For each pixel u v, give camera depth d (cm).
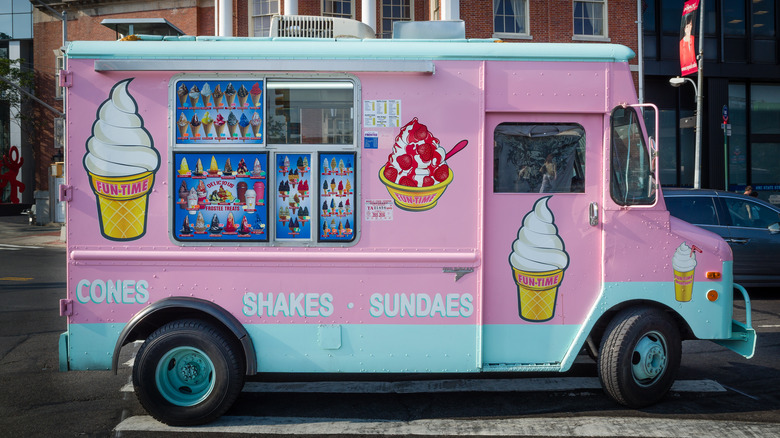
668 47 2470
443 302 460
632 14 2233
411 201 458
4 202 3975
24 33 3919
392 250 457
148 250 452
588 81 468
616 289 470
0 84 3331
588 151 471
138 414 483
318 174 455
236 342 459
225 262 453
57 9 2823
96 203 449
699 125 1936
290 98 455
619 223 470
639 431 439
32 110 3516
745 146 2617
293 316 456
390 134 457
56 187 3122
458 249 460
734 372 593
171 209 451
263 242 454
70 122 448
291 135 454
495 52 463
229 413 482
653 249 472
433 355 462
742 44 2544
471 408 493
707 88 2541
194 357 453
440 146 460
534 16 2177
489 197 464
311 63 452
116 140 449
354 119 455
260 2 2180
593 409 489
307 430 444
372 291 458
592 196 471
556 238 469
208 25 2581
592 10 2220
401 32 515
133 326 440
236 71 451
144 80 450
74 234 450
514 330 466
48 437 435
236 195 454
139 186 450
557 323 469
